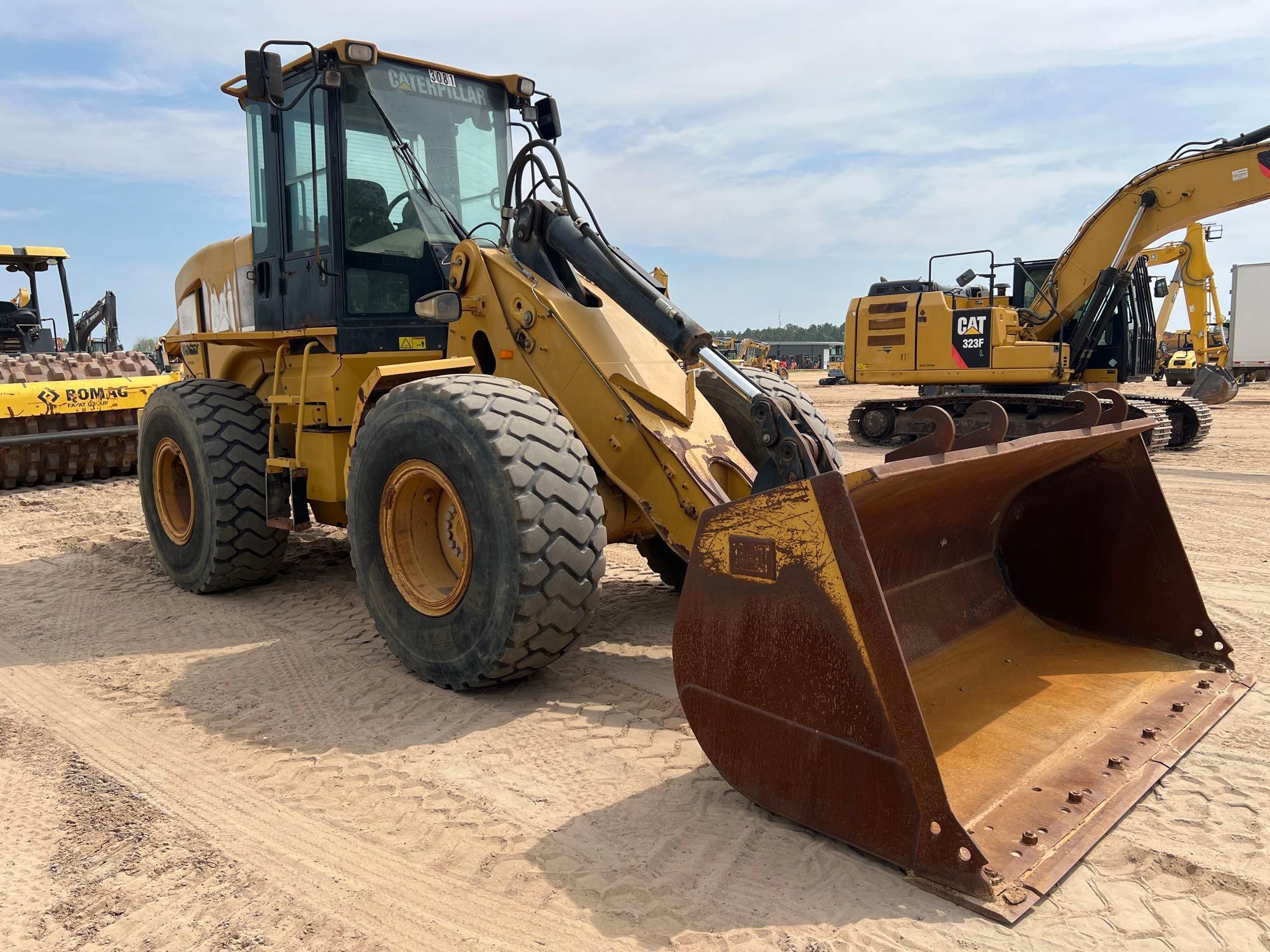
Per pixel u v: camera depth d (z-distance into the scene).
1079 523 3.97
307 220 5.27
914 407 13.74
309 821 2.89
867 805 2.51
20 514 8.48
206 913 2.42
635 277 3.98
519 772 3.19
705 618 2.82
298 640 4.71
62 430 10.05
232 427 5.48
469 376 3.95
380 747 3.42
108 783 3.17
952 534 3.88
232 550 5.43
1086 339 12.34
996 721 3.21
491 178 5.45
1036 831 2.56
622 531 4.47
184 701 3.91
